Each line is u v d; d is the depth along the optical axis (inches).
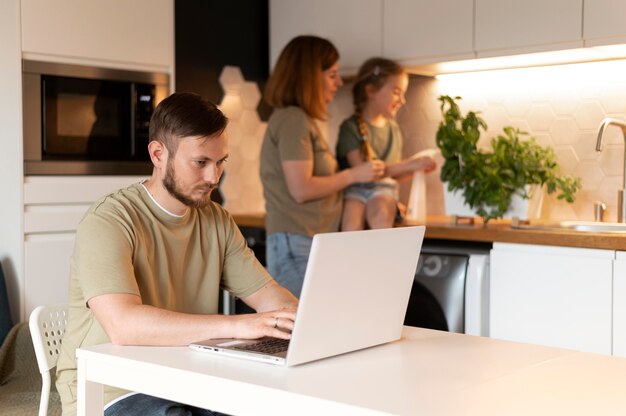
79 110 138.5
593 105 142.5
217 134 78.7
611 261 116.6
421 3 148.0
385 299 72.1
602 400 55.6
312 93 136.9
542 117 148.7
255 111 176.9
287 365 63.9
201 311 86.0
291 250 138.7
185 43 163.6
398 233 71.4
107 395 76.3
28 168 132.4
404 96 167.3
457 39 143.5
